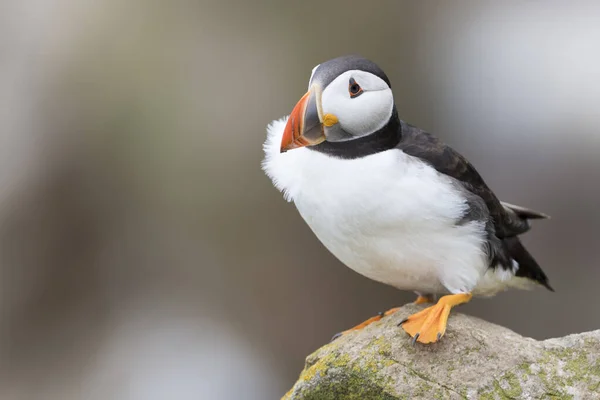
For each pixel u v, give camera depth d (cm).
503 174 1305
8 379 1243
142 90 1382
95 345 1268
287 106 1374
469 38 1363
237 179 1345
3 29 1390
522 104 1321
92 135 1359
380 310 1250
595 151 1291
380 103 580
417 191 576
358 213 583
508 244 691
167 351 1237
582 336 587
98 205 1335
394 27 1382
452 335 585
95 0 1417
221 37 1413
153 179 1348
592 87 1304
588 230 1267
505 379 561
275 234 1310
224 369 1216
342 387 575
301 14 1405
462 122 1337
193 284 1299
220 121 1373
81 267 1317
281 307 1270
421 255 601
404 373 566
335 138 584
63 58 1391
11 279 1293
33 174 1337
